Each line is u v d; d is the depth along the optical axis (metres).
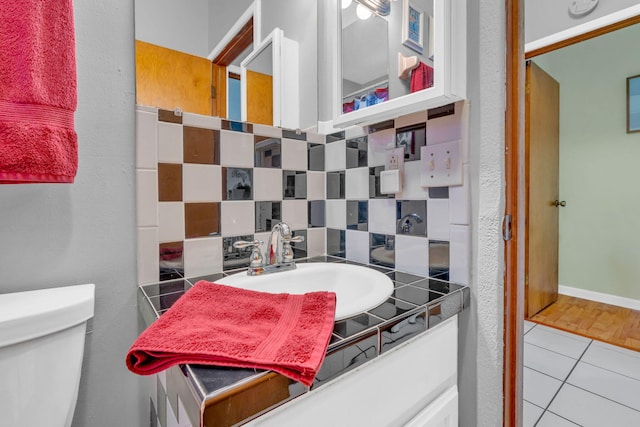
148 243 0.75
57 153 0.54
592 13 1.77
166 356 0.38
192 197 0.81
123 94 0.73
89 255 0.69
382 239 0.93
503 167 0.69
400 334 0.55
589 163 2.55
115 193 0.71
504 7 0.69
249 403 0.35
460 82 0.71
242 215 0.90
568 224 2.68
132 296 0.74
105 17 0.71
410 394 0.60
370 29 0.92
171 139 0.78
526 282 2.22
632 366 1.64
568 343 1.89
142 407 0.77
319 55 1.12
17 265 0.62
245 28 0.94
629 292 2.40
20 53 0.51
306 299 0.56
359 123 0.93
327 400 0.45
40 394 0.53
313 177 1.08
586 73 2.54
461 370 0.76
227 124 0.87
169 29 0.80
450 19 0.69
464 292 0.71
